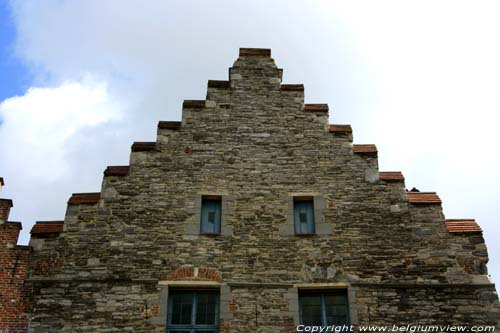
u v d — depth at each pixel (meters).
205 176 14.01
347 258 12.77
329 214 13.45
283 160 14.37
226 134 14.79
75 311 11.85
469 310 12.05
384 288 12.36
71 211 13.25
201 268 12.54
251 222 13.28
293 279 12.47
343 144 14.64
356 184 13.95
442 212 13.45
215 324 11.99
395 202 13.64
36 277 12.24
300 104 15.46
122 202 13.46
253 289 12.29
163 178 13.92
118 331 11.64
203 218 13.48
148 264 12.55
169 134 14.67
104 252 12.68
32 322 11.66
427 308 12.10
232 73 16.02
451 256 12.77
